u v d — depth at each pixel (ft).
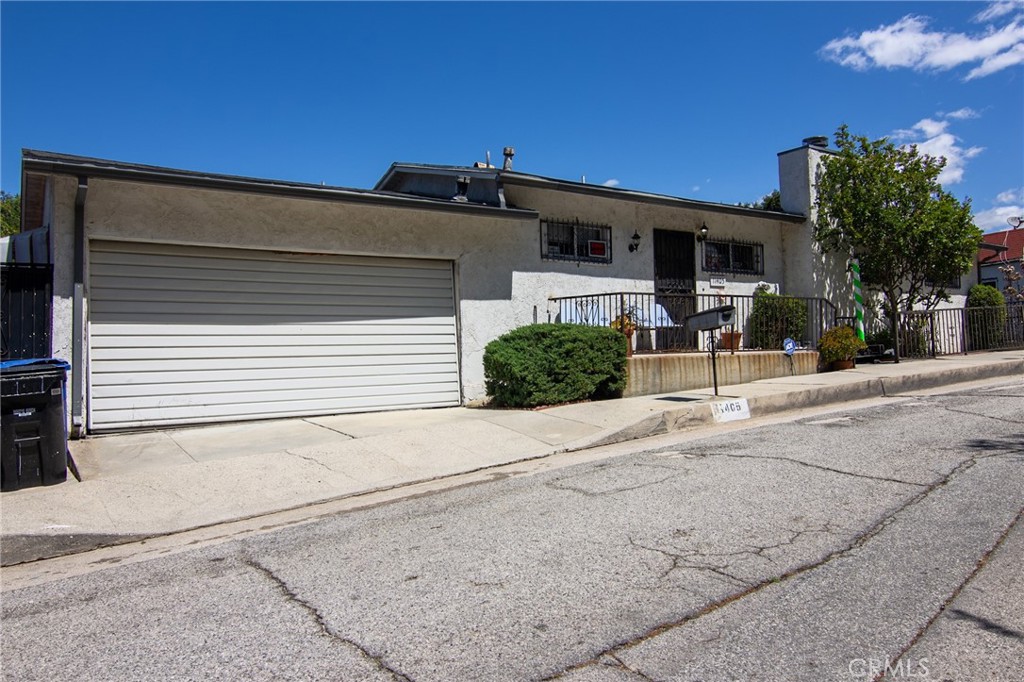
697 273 46.47
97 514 18.35
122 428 28.04
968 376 42.63
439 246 35.40
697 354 38.91
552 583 12.85
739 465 21.33
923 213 48.91
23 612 12.76
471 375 36.24
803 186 50.65
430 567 13.98
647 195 41.57
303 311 32.12
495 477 22.25
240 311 30.63
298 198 30.01
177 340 29.22
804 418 30.07
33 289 26.21
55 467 20.68
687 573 13.04
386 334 34.24
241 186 28.40
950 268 50.03
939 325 55.47
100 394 27.71
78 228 26.55
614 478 20.59
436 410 34.78
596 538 15.19
